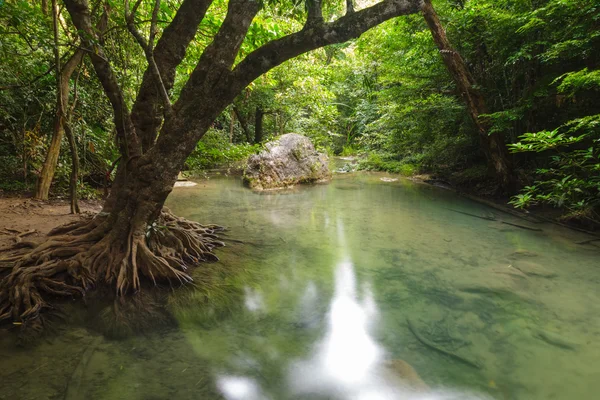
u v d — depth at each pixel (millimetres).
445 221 6523
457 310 3361
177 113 3666
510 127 7137
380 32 10766
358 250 4988
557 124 7074
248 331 3002
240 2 3537
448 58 7551
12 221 4930
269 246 5129
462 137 9484
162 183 3799
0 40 4281
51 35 4656
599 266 4312
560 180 5914
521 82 7938
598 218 5734
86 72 6891
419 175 11695
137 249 3814
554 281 3941
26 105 6129
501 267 4355
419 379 2428
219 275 4090
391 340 2887
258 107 13148
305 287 3844
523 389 2330
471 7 7328
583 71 4984
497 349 2770
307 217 6805
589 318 3203
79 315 3184
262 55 3521
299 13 4262
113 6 4562
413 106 9773
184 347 2756
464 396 2270
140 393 2219
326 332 2996
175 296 3553
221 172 12672
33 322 3008
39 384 2264
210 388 2289
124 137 3861
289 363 2584
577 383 2383
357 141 19422
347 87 18703
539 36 6770
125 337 2871
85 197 6965
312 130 15219
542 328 3051
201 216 6711
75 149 5348
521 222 6348
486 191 8523
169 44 4176
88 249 3816
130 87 6531
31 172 6926
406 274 4180
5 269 3508
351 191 9578
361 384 2377
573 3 5484
